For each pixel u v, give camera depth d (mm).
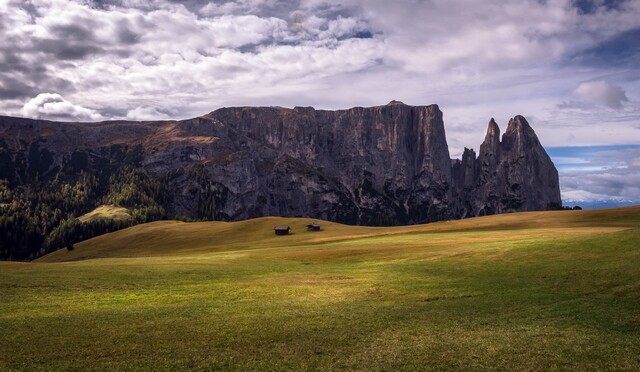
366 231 183375
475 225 145250
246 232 196500
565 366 25031
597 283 43500
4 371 25594
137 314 39375
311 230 190625
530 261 58000
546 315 35500
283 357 28031
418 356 27609
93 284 53500
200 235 199125
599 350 27078
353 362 26859
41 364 26922
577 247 61594
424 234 123750
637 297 38000
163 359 27812
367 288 51750
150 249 182375
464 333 32000
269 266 74188
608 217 135750
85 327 35000
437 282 52875
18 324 35469
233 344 30812
